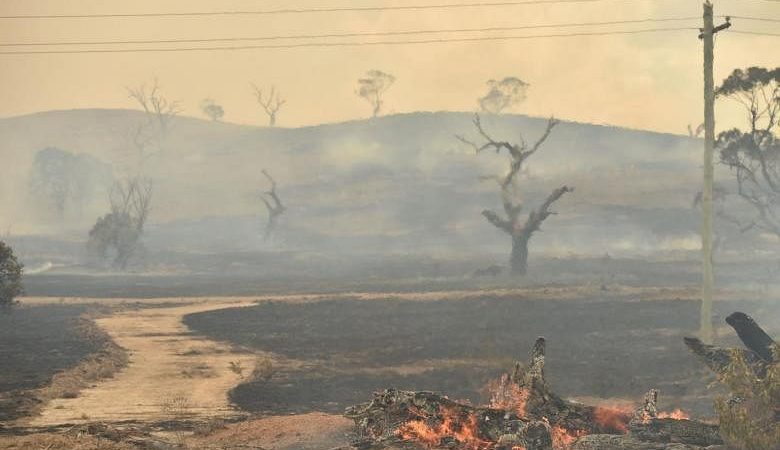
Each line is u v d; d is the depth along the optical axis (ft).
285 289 310.45
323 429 61.72
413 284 315.99
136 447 55.72
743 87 256.52
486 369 110.93
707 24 118.73
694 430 49.42
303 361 126.41
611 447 48.47
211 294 292.40
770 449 44.68
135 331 173.88
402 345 146.61
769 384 46.47
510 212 320.50
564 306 211.41
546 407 53.47
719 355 52.08
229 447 56.75
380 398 52.85
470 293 257.14
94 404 84.48
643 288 262.67
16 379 104.06
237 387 97.55
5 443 55.88
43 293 297.53
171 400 87.30
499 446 49.21
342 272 403.54
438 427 51.01
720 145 269.85
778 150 262.06
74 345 148.97
